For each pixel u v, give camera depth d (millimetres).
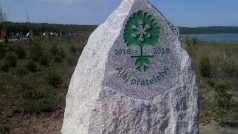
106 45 1769
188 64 1769
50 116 2734
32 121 2617
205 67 4352
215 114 2662
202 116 2770
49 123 2590
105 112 1694
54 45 6410
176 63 1768
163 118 1718
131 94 1719
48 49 6156
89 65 1861
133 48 1747
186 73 1763
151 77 1745
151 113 1714
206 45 6625
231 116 2719
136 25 1754
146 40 1757
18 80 3729
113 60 1730
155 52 1760
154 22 1765
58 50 6090
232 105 3023
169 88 1747
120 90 1714
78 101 1901
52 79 3701
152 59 1756
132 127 1699
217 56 5246
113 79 1719
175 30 1789
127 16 1751
